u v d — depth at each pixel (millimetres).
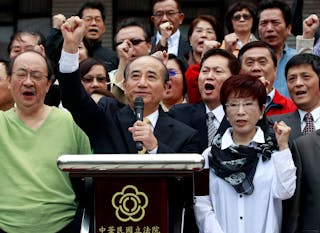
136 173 4590
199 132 6469
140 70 5746
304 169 5535
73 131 5660
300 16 9094
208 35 8336
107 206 4664
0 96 6855
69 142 5613
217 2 12891
